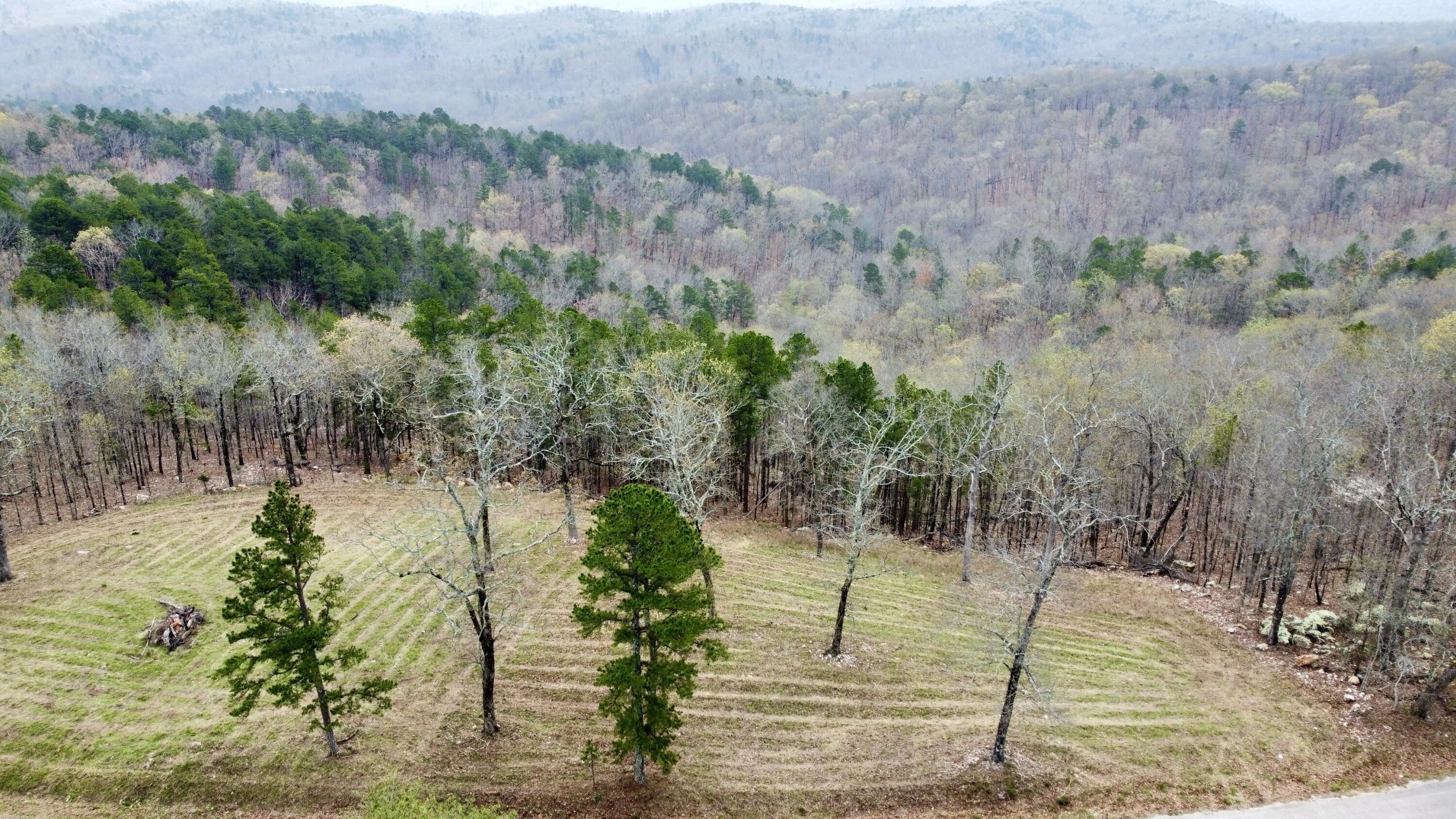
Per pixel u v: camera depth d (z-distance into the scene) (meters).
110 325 58.72
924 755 32.88
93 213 81.62
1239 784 32.09
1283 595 41.66
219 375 55.38
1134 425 54.69
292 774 30.06
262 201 101.62
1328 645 41.34
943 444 55.19
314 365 57.75
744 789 30.75
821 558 52.50
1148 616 45.19
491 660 32.25
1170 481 59.47
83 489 57.00
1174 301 100.12
